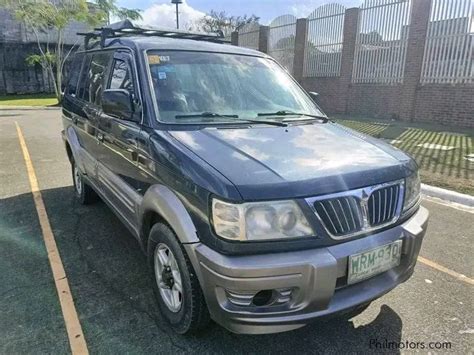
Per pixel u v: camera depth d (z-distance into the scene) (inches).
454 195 223.9
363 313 117.5
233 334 107.2
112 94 120.9
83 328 108.6
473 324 112.9
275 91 143.8
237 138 106.2
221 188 83.4
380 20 537.6
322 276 83.6
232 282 81.8
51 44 1182.9
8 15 1146.7
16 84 1120.2
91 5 960.9
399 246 97.9
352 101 596.4
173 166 97.0
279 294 85.0
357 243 89.5
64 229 174.9
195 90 126.8
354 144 111.8
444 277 138.7
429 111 490.6
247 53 153.2
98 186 167.2
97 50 172.6
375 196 93.5
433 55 475.8
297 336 107.3
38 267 141.2
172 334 107.0
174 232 98.5
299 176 87.0
